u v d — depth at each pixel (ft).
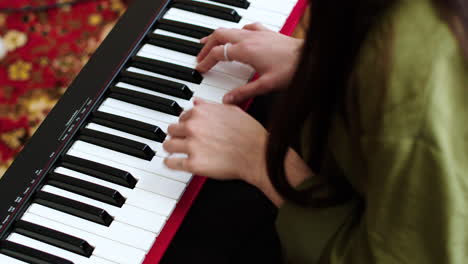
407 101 2.72
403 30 2.74
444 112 2.70
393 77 2.74
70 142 3.67
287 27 3.94
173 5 4.00
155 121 3.69
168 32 3.94
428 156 2.72
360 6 2.78
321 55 2.92
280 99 3.21
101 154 3.63
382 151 2.78
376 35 2.79
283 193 3.28
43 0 6.92
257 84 3.65
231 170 3.48
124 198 3.53
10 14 6.83
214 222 3.87
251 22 3.92
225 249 3.81
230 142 3.47
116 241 3.46
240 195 3.93
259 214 3.89
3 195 3.58
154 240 3.45
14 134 6.05
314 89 3.00
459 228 2.78
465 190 2.74
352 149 3.06
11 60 6.50
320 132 3.16
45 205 3.57
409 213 2.82
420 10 2.74
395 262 2.89
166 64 3.80
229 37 3.72
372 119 2.82
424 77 2.70
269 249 3.80
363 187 3.12
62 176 3.58
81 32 6.68
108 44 3.90
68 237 3.46
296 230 3.30
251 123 3.51
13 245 3.50
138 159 3.60
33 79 6.38
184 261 3.78
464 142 2.73
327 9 2.82
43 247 3.50
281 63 3.64
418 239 2.85
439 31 2.71
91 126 3.71
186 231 3.84
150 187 3.53
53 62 6.48
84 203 3.51
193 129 3.47
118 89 3.76
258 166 3.46
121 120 3.68
